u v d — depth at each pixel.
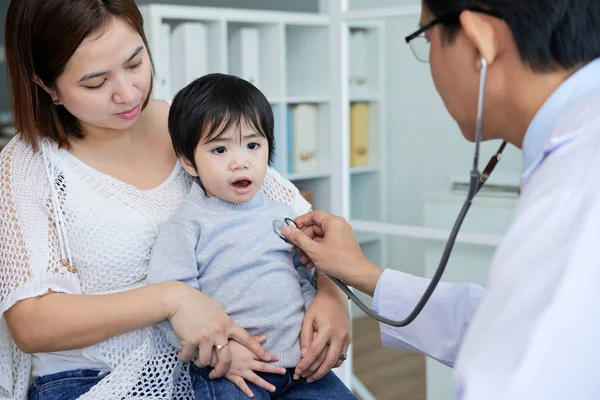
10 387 1.18
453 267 1.96
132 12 1.11
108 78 1.10
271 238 1.21
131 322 1.08
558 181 0.62
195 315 1.09
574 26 0.70
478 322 0.60
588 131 0.65
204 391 1.14
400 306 1.10
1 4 4.44
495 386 0.54
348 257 1.16
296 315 1.20
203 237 1.18
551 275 0.56
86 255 1.16
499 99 0.76
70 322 1.07
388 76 2.04
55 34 1.05
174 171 1.27
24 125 1.15
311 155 2.73
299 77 2.76
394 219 2.06
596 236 0.57
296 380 1.21
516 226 0.62
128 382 1.13
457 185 1.93
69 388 1.16
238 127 1.17
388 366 2.09
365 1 2.05
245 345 1.13
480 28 0.72
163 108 1.33
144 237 1.19
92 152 1.21
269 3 3.53
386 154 2.06
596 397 0.55
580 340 0.54
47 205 1.15
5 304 1.10
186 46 2.45
